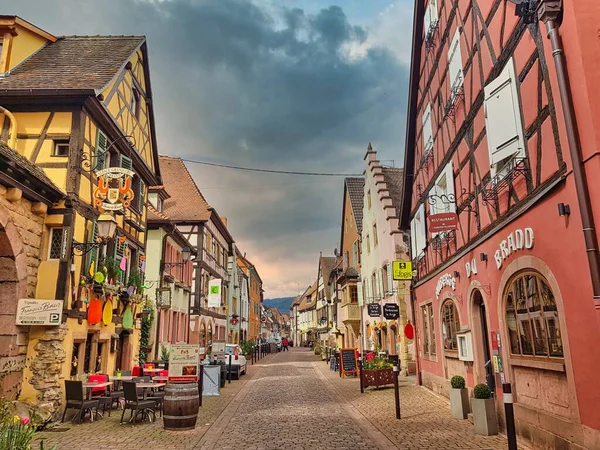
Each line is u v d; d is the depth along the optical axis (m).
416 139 14.75
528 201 6.59
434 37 12.05
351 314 27.81
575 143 5.36
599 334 5.00
